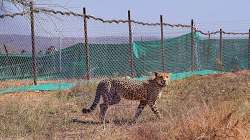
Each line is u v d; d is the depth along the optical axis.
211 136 11.85
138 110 16.98
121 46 33.78
